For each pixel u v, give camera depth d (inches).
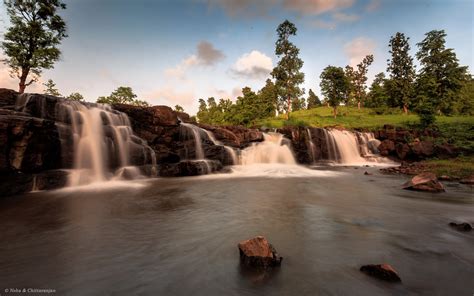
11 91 554.3
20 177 434.6
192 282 136.7
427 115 1259.2
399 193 431.8
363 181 594.9
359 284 131.6
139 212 300.2
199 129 903.1
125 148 673.0
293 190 468.8
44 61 1058.1
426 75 1995.6
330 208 319.3
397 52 2209.6
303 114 2659.9
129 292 128.2
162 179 642.2
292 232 221.5
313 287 129.3
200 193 437.7
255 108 1927.9
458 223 236.2
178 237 210.1
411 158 1095.0
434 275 141.5
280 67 1886.1
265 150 1028.5
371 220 261.0
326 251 177.2
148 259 166.7
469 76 2154.3
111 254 175.3
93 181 561.3
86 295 125.8
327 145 1204.5
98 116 639.1
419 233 217.3
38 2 1072.2
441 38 1979.6
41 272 149.9
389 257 166.7
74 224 249.1
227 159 898.7
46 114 554.6
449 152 970.1
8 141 422.3
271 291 127.0
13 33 1002.1
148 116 764.6
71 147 563.2
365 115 2210.9
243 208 320.8
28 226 242.5
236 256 169.8
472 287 129.1
